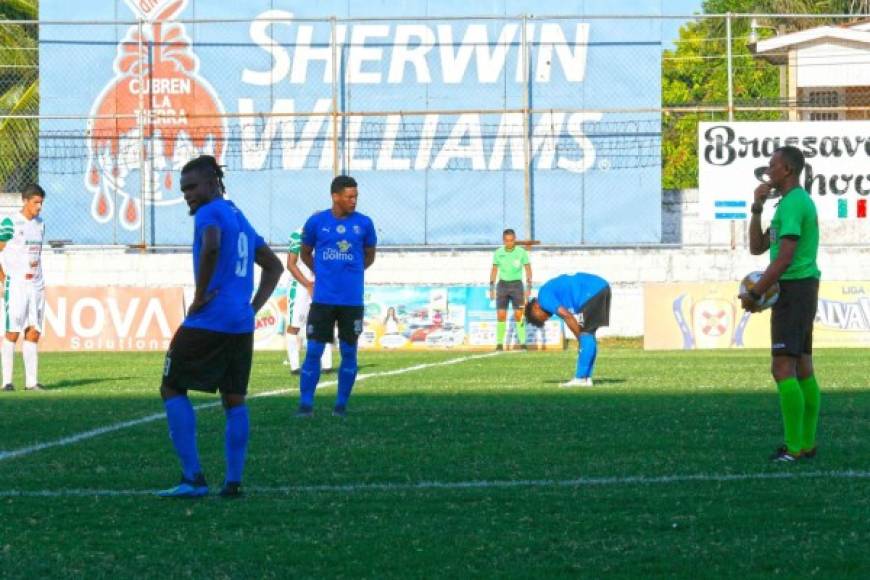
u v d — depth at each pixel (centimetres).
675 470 2678
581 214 8694
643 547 1959
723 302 7862
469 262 8594
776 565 1844
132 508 2303
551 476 2609
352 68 8775
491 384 5003
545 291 4906
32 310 5012
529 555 1912
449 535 2052
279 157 8756
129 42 8806
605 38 8700
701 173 8356
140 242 8669
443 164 8731
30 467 2795
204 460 2889
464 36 8756
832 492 2403
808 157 8362
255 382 5219
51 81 8812
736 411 3853
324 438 3244
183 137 8744
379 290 8062
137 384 5216
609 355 7112
